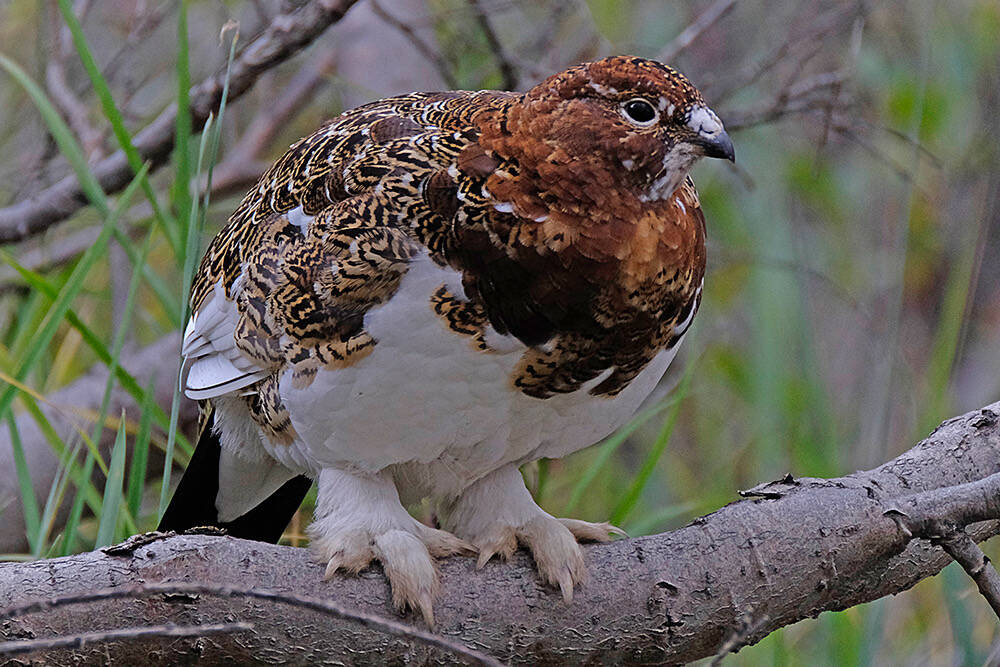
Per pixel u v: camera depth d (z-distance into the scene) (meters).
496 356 5.50
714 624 5.67
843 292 10.10
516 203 5.45
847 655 7.71
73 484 8.55
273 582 5.41
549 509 9.43
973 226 10.59
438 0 10.23
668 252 5.60
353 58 9.84
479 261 5.42
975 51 10.53
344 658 5.43
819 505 5.76
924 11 10.27
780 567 5.67
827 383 10.36
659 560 5.71
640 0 11.77
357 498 5.92
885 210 11.12
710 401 10.66
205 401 6.70
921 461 6.04
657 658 5.71
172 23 11.27
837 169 11.07
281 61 7.80
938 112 10.23
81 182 7.17
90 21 11.06
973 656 7.02
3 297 9.54
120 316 9.10
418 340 5.45
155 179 10.20
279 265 5.75
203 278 6.43
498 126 5.58
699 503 8.74
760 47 11.36
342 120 6.20
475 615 5.63
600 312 5.52
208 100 7.96
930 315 10.86
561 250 5.44
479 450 5.87
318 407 5.66
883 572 5.81
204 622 5.22
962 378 11.14
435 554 5.84
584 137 5.47
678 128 5.54
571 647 5.67
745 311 11.09
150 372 8.88
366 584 5.62
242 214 6.32
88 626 5.09
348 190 5.64
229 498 6.94
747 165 10.62
